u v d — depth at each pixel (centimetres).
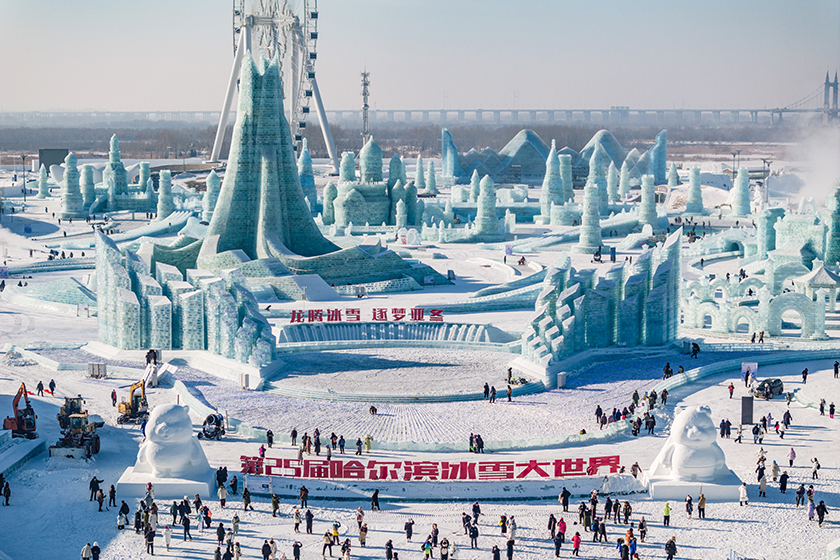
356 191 18550
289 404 7369
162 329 8781
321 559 4675
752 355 8756
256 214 12000
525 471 5772
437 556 4731
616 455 6069
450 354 9100
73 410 6241
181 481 5566
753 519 5234
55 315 11156
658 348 8894
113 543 4881
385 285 12162
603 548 4866
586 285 8944
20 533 4997
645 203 18738
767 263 11475
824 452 6281
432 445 6350
